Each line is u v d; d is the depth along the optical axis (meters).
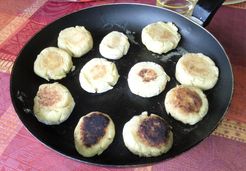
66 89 0.31
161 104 0.31
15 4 0.44
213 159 0.26
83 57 0.35
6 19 0.41
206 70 0.31
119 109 0.30
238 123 0.28
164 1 0.40
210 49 0.33
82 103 0.31
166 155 0.24
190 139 0.27
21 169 0.26
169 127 0.26
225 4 0.41
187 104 0.28
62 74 0.33
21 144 0.27
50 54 0.34
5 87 0.33
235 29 0.38
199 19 0.33
